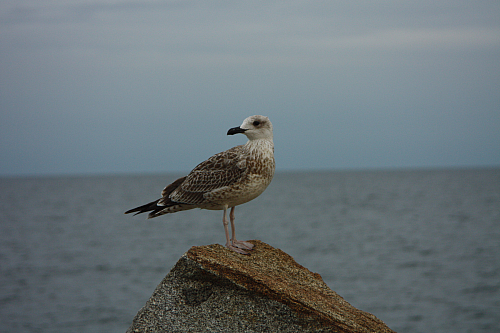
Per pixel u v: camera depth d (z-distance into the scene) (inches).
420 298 943.0
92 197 5369.1
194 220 2645.2
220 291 236.2
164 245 1690.5
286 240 1711.4
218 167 296.4
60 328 821.9
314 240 1706.4
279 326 227.8
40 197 5502.0
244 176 287.7
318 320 226.5
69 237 2003.0
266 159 290.2
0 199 5211.6
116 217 2947.8
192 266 236.2
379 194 4847.4
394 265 1256.2
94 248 1673.2
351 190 5762.8
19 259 1485.0
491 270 1173.1
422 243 1631.4
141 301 969.5
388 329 240.5
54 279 1182.3
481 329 768.3
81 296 1013.2
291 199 4315.9
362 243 1637.6
